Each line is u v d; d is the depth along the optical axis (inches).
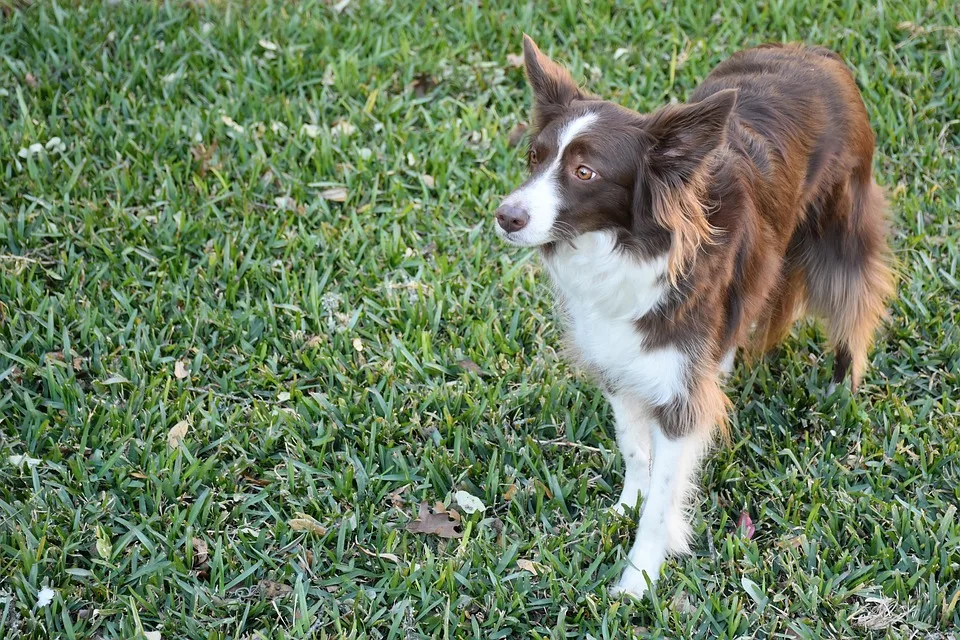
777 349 134.0
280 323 134.0
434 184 144.4
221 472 124.6
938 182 144.3
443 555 121.6
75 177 140.9
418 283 136.1
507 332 134.3
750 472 125.6
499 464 126.0
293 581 119.9
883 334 134.4
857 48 156.4
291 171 144.5
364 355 132.5
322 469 125.5
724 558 121.5
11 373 128.6
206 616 117.7
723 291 118.9
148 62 152.8
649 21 159.2
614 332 119.3
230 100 149.4
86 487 122.9
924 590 119.2
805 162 123.3
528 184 116.6
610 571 120.6
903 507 122.5
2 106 148.3
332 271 138.0
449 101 151.8
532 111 120.5
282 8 159.6
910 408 129.2
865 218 128.1
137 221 139.0
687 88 152.8
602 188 115.8
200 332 132.6
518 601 118.4
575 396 130.0
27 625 117.0
